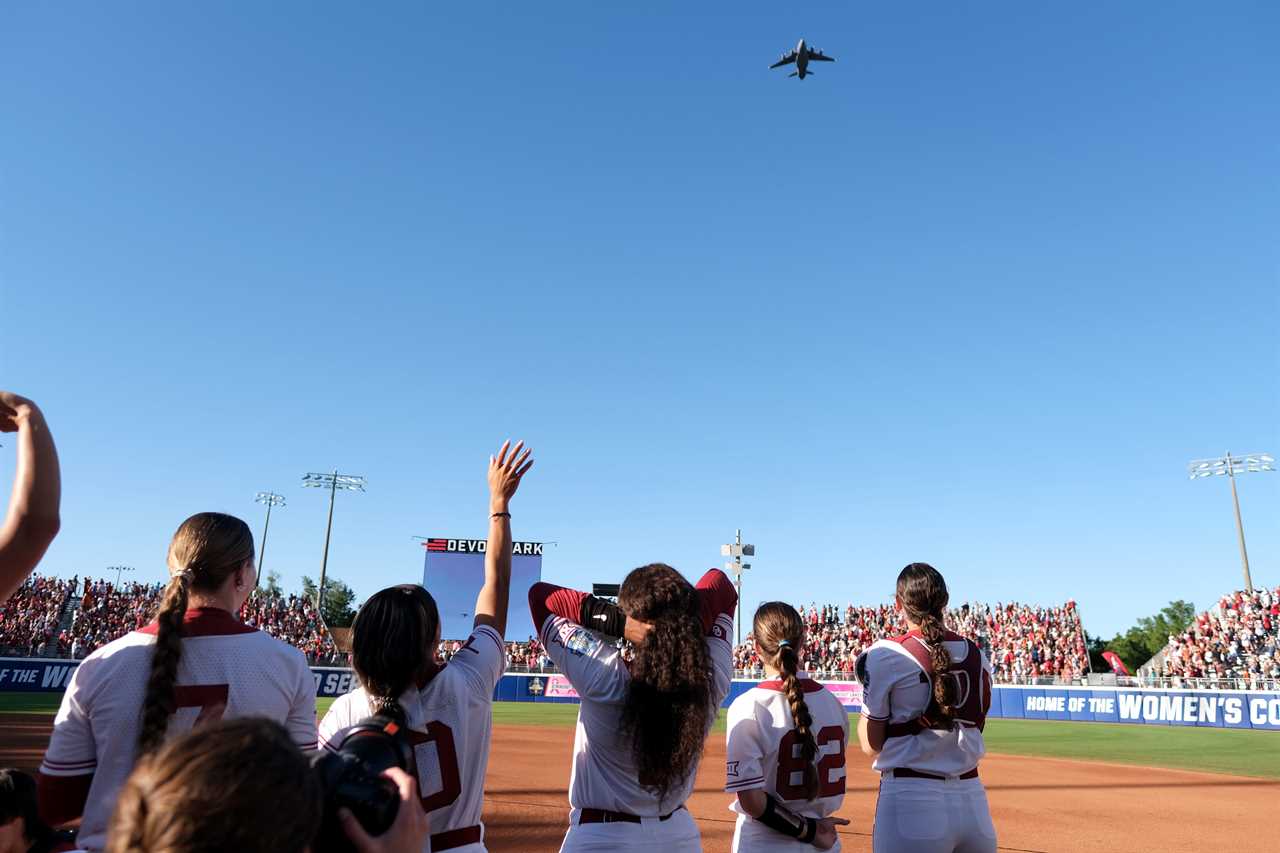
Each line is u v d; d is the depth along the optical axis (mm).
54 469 2180
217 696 2488
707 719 2869
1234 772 13547
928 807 3604
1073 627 33719
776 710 3635
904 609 3986
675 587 2932
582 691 2926
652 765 2729
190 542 2633
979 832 3666
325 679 34469
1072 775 12930
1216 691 23312
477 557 37625
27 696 27234
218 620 2611
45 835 3564
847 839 7723
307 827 1118
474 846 2650
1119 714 25234
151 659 2439
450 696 2648
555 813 8664
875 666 3799
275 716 2619
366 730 1731
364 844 1396
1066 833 8391
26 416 2203
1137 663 59312
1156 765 14453
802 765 3617
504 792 9969
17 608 36812
